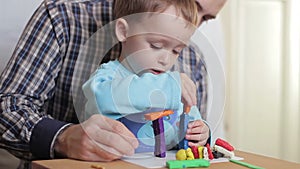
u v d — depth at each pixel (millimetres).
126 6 789
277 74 1907
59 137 711
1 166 1065
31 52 846
